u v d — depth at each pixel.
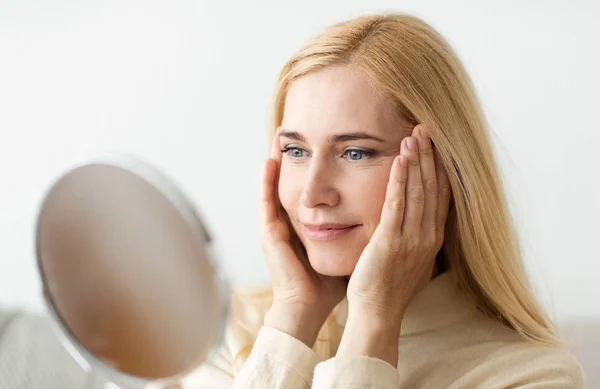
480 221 1.28
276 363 1.25
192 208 0.83
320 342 1.42
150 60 3.04
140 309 0.89
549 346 1.34
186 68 3.01
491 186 1.32
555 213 2.62
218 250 0.83
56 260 0.94
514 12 2.68
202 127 3.02
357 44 1.21
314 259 1.25
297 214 1.28
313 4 2.88
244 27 2.95
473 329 1.35
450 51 1.32
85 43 3.11
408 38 1.25
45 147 3.15
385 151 1.20
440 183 1.25
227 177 2.99
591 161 2.63
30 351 1.91
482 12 2.71
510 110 2.69
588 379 1.99
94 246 0.90
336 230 1.22
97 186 0.88
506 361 1.28
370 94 1.19
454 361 1.31
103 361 0.94
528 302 1.37
